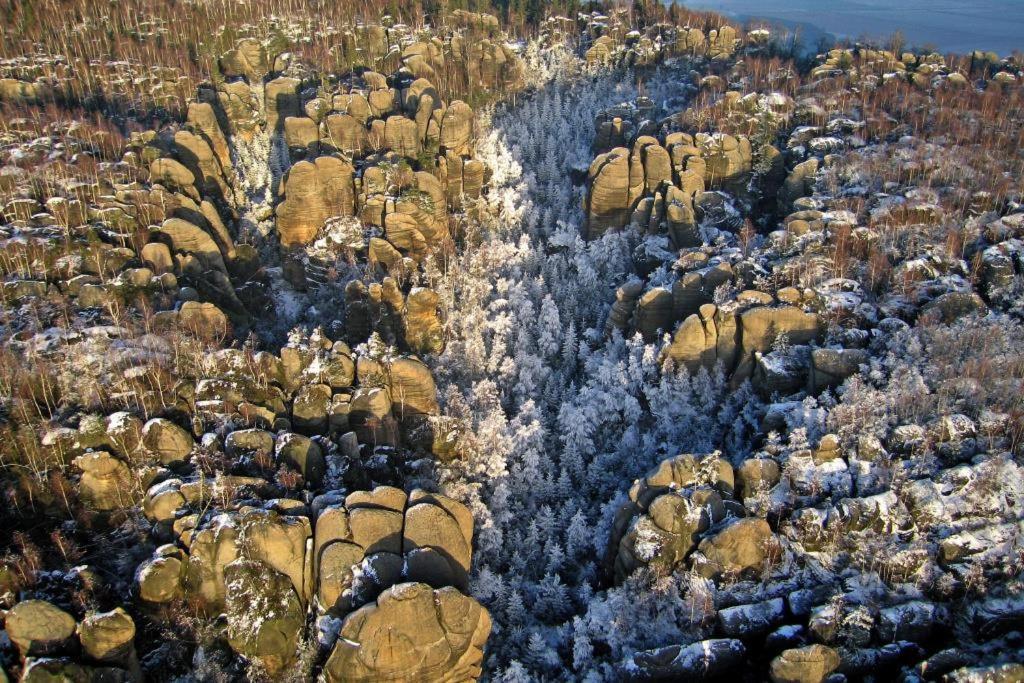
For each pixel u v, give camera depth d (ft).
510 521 186.39
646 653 140.56
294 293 260.21
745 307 201.16
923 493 151.23
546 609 166.91
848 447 162.61
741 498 161.89
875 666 135.95
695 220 269.44
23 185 234.17
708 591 148.36
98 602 133.49
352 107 303.89
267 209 274.36
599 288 262.88
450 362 226.58
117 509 150.61
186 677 133.69
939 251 217.15
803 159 292.40
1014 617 137.90
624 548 158.71
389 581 139.03
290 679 135.54
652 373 206.69
